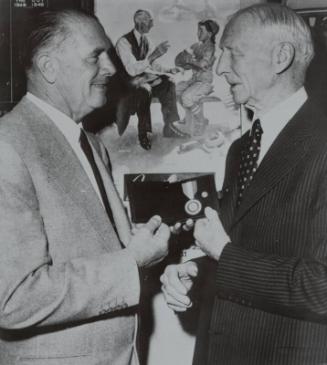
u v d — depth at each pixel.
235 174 1.52
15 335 1.18
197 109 2.08
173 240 2.05
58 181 1.22
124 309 1.29
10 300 1.08
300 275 1.12
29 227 1.12
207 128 2.08
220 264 1.24
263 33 1.32
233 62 1.37
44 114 1.30
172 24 2.07
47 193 1.20
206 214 1.37
